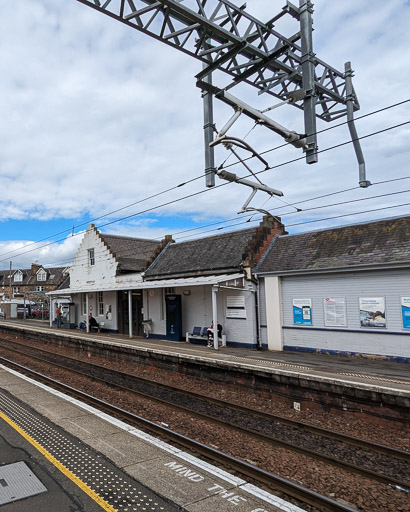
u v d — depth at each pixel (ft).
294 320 50.47
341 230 51.67
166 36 17.13
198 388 40.57
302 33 20.12
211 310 60.18
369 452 23.18
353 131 23.97
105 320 84.23
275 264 53.62
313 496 16.42
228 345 56.75
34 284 199.00
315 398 31.96
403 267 40.57
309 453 22.11
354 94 24.08
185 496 15.16
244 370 37.37
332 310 46.70
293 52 21.22
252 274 54.44
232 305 56.80
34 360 59.16
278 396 34.68
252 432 25.32
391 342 41.50
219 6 17.52
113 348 57.52
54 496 15.11
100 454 19.04
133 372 49.80
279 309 51.49
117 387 39.70
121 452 19.34
